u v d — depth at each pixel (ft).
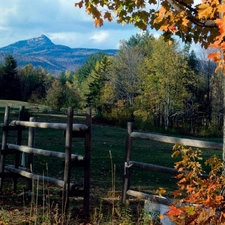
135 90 207.31
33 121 27.94
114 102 221.05
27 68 353.92
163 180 39.88
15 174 28.63
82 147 74.84
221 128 172.14
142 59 211.20
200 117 191.42
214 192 11.67
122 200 24.13
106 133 116.78
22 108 29.60
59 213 22.26
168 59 185.06
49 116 169.68
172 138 21.12
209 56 10.42
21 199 25.75
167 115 187.52
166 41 18.35
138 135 23.36
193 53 213.66
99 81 245.86
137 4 18.75
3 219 20.34
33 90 335.06
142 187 35.37
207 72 190.49
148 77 191.62
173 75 185.26
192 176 12.58
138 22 19.13
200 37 17.47
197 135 171.83
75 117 183.01
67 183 22.48
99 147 77.30
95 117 212.02
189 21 15.15
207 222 10.97
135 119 191.21
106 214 22.40
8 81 331.16
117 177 40.16
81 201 25.98
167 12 15.19
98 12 19.58
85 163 22.70
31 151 26.58
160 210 19.20
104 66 249.55
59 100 233.35
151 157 65.51
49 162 46.01
